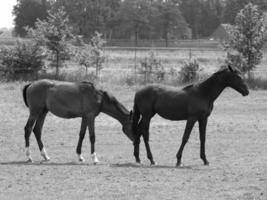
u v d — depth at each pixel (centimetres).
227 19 10038
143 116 1488
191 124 1442
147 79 3697
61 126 2183
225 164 1470
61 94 1488
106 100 1495
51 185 1176
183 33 9269
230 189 1148
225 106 2850
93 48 3981
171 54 6072
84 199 1058
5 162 1471
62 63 4053
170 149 1733
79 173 1309
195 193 1111
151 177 1270
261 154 1641
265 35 3822
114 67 4641
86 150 1697
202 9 11356
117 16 9225
